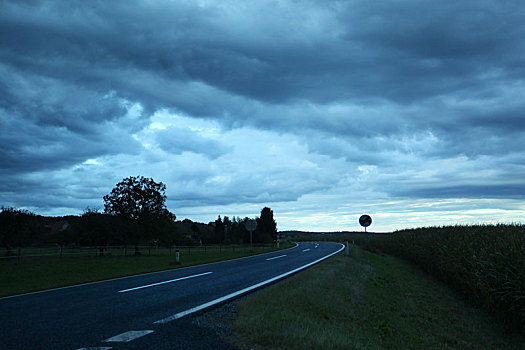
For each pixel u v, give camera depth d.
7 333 5.42
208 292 9.27
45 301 8.25
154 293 9.16
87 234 35.75
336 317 7.85
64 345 4.82
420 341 8.50
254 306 7.21
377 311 9.83
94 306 7.50
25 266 22.67
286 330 5.55
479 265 12.71
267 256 25.23
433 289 16.23
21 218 32.34
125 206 40.50
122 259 29.41
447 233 20.34
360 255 24.41
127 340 5.04
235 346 4.87
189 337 5.21
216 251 42.31
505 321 11.49
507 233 14.62
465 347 9.03
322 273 12.85
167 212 42.34
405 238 27.12
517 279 10.46
